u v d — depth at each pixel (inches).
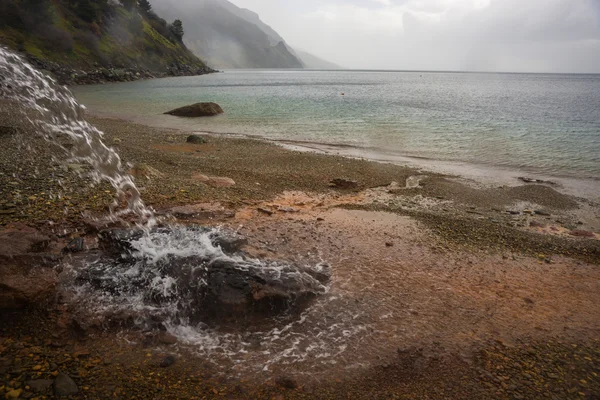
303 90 2763.3
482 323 236.5
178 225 323.9
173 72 4370.1
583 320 245.1
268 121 1172.5
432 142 889.5
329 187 521.7
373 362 196.7
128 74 3321.9
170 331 207.0
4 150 498.3
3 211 317.1
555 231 403.5
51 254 231.9
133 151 637.3
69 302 216.5
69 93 952.9
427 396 177.5
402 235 367.2
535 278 297.9
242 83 3604.8
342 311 237.5
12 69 839.7
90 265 249.9
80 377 170.2
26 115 751.1
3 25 2770.7
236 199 433.7
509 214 451.8
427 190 528.4
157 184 451.2
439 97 2367.1
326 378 184.4
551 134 1007.6
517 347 215.6
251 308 221.6
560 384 188.5
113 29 3988.7
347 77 6688.0
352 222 393.4
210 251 261.4
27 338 189.5
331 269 290.5
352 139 909.2
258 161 643.5
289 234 349.1
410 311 243.6
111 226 313.1
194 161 607.5
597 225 424.5
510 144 878.4
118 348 192.5
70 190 388.5
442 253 333.1
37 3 3024.1
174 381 174.6
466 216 435.8
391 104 1785.2
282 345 205.0
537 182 591.2
